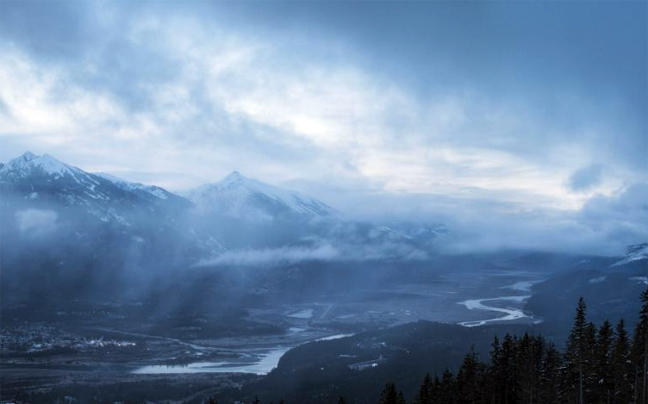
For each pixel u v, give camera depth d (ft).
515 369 351.87
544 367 350.84
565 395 327.47
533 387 337.93
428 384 367.86
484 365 359.66
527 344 356.79
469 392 344.49
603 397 323.78
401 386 526.57
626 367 323.57
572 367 326.44
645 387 302.25
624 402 320.70
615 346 332.60
